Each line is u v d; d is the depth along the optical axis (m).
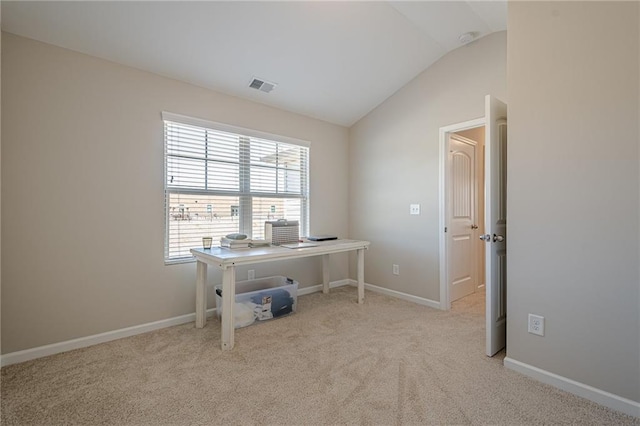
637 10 1.50
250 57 2.63
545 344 1.82
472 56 2.91
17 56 2.04
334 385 1.79
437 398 1.67
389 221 3.69
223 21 2.24
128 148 2.49
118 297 2.45
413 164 3.42
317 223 3.85
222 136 3.07
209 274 2.95
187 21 2.18
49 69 2.16
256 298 2.78
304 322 2.79
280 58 2.71
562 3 1.73
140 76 2.54
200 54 2.51
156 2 2.01
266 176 3.40
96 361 2.07
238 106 3.14
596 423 1.48
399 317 2.92
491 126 2.10
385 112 3.71
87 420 1.50
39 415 1.54
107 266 2.40
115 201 2.43
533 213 1.86
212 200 3.01
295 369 1.97
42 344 2.14
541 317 1.83
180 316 2.76
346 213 4.18
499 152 2.20
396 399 1.66
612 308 1.59
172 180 2.75
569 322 1.72
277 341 2.39
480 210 3.90
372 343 2.35
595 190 1.63
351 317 2.92
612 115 1.58
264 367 2.00
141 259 2.56
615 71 1.57
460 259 3.51
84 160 2.29
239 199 3.20
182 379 1.86
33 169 2.11
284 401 1.65
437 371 1.94
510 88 1.94
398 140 3.57
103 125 2.37
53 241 2.18
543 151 1.81
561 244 1.75
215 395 1.70
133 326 2.52
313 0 2.21
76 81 2.26
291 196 3.62
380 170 3.79
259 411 1.57
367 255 3.95
